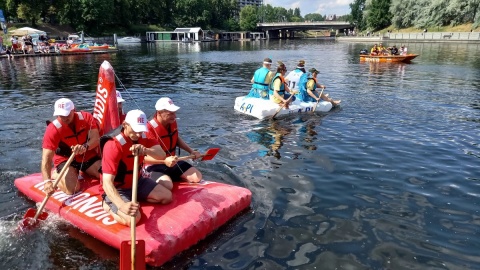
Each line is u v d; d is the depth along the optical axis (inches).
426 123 334.0
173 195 166.9
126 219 147.7
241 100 381.4
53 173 187.0
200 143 276.4
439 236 156.9
